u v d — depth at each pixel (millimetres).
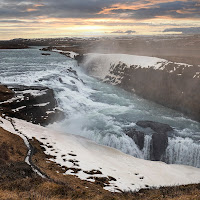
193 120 39625
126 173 20172
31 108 34438
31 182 12438
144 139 31078
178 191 13875
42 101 37125
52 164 18422
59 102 41500
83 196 11719
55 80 51906
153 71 51812
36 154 20141
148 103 49031
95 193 12789
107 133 32125
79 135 32969
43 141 24547
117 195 13367
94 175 17562
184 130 34812
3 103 32688
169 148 30688
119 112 42000
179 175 22344
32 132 26922
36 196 10195
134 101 50000
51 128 34188
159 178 20625
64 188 12156
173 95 45562
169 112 43344
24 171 14781
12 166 15406
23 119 32719
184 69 45062
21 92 38062
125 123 36406
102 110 42875
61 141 26094
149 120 38562
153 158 30547
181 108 43438
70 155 21656
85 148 26328
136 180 18688
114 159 24609
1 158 16578
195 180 21297
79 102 44344
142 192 14805
